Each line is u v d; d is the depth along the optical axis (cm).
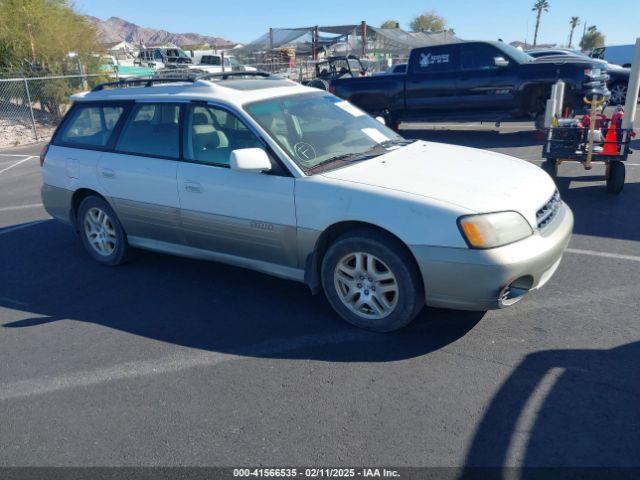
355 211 366
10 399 336
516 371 332
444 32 3228
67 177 547
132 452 284
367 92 1298
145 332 409
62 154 552
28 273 543
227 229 438
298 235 398
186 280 502
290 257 412
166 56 3797
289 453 276
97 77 1911
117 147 508
